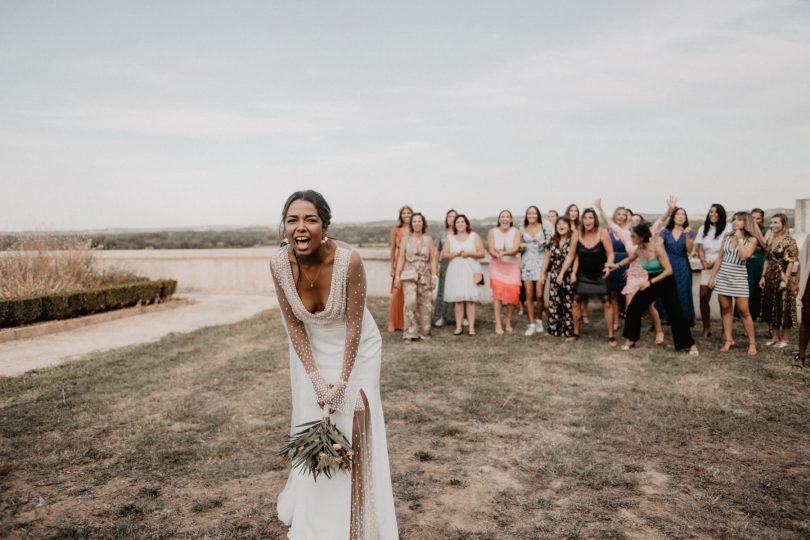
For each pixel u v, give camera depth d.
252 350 8.36
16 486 3.88
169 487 3.87
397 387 6.30
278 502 3.27
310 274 2.70
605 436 4.75
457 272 9.45
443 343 8.81
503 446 4.56
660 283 7.92
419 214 9.10
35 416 5.29
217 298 15.62
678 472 4.04
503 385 6.34
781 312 8.18
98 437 4.79
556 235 9.35
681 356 7.63
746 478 3.91
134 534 3.24
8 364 7.46
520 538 3.19
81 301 11.07
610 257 8.30
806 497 3.64
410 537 3.21
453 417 5.29
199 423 5.15
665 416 5.21
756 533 3.20
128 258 17.92
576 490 3.79
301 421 2.96
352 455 2.78
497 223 9.62
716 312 11.16
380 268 15.30
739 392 5.92
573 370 6.99
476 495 3.72
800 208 12.39
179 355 8.01
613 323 8.65
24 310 9.88
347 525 2.76
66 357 7.98
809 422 5.04
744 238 7.56
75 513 3.50
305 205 2.52
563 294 9.15
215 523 3.37
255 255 17.27
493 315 11.98
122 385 6.38
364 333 2.92
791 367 6.89
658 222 9.93
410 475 4.02
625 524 3.33
